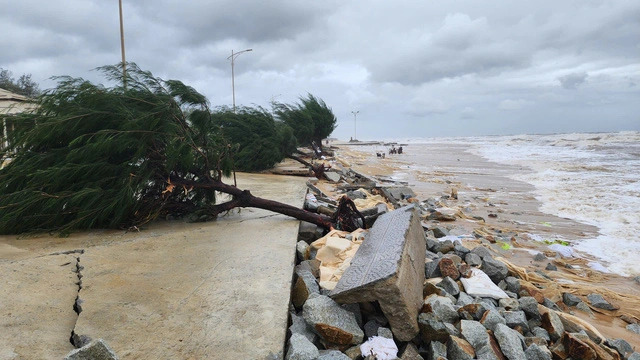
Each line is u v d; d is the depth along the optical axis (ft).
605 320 15.87
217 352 8.77
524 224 32.78
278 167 53.16
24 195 17.11
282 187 33.35
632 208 38.04
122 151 18.76
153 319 10.02
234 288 12.01
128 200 18.08
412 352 10.60
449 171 75.77
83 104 18.49
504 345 10.98
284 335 9.61
